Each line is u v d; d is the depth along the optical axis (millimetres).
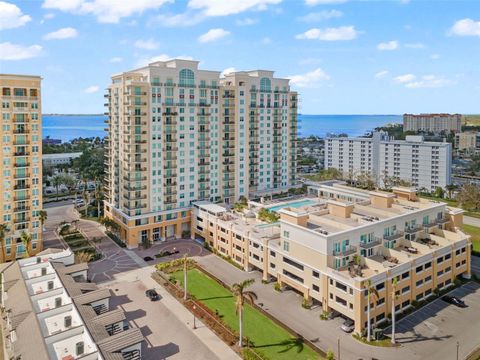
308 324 69250
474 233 120438
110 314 63312
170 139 116938
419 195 183875
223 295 81000
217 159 129750
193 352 61469
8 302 70312
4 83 93875
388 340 63812
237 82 133375
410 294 74750
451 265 83812
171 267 95812
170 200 118250
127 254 106188
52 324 62844
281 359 59094
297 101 154250
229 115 131500
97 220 138000
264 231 95875
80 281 82812
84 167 199375
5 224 97188
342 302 68625
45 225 131875
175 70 116000
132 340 56125
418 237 88562
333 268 72188
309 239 75062
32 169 99938
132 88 108750
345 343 63312
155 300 78875
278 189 148750
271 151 147375
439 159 187875
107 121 127062
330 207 89812
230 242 100562
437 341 63812
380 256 78812
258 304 76375
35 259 87375
